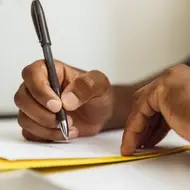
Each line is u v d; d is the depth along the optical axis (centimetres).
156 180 35
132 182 35
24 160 40
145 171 38
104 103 64
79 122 60
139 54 112
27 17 93
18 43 93
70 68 61
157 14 113
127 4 108
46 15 98
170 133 60
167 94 43
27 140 56
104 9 104
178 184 34
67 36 100
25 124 56
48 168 39
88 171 38
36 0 55
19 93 57
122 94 72
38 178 36
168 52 116
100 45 105
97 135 62
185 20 117
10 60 92
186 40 118
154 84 45
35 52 94
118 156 44
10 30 92
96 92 59
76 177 36
